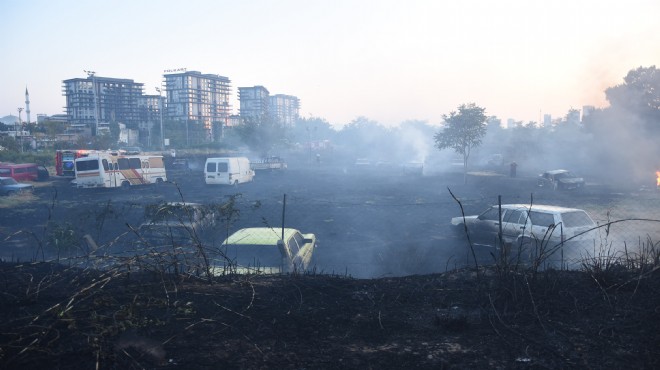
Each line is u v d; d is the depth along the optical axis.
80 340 3.40
